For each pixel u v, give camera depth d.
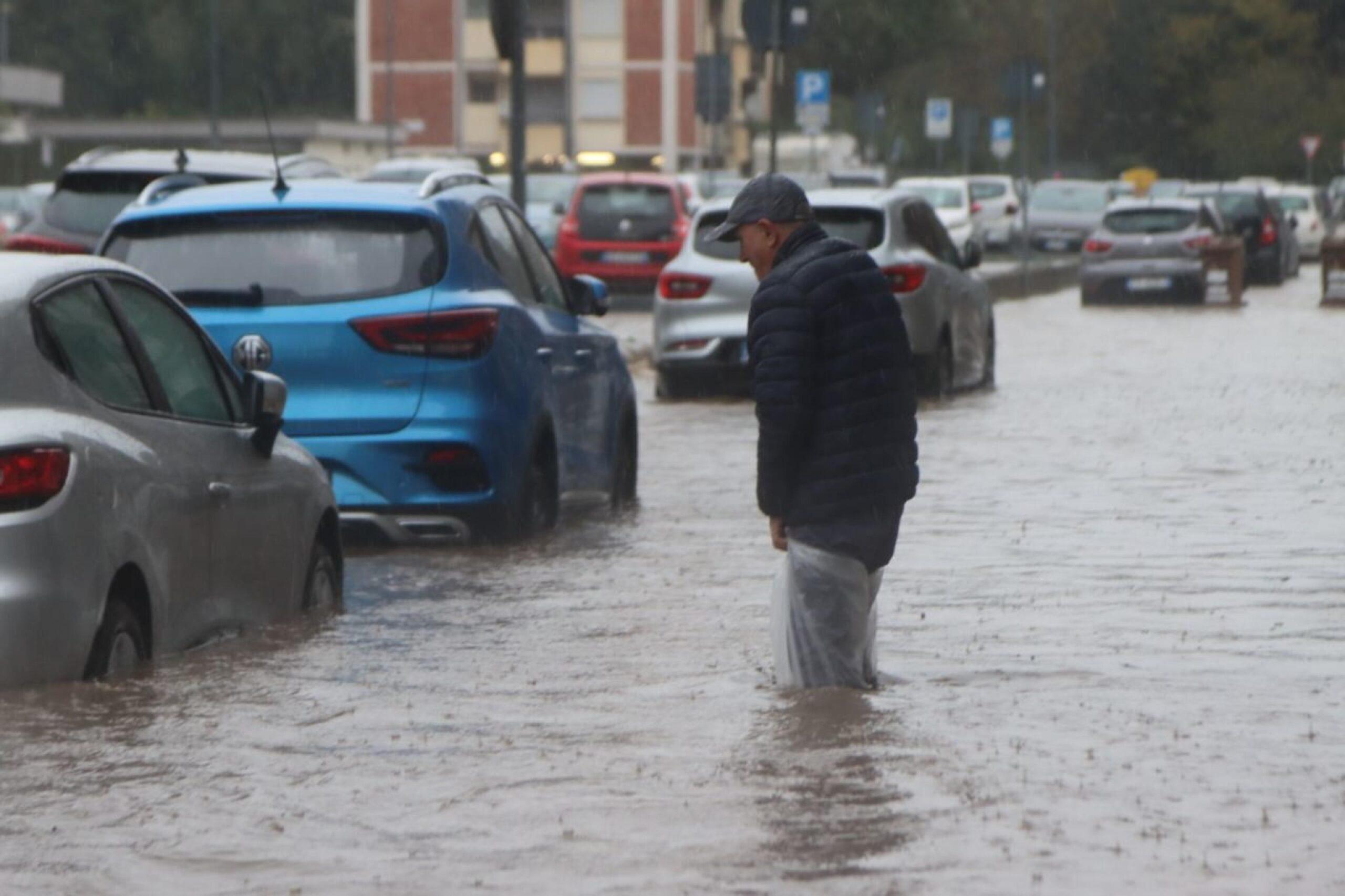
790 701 17.89
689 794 14.95
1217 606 22.62
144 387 19.73
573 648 20.59
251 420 21.53
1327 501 31.41
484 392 27.22
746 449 40.28
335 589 23.66
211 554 20.19
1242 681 18.64
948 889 12.81
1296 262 123.94
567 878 13.11
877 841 13.77
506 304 28.08
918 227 52.25
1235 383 53.31
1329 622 21.64
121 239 27.75
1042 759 15.82
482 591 24.25
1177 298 93.50
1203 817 14.28
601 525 30.14
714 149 101.81
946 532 28.56
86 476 17.77
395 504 27.03
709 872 13.18
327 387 27.02
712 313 50.94
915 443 18.55
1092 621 21.73
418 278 27.33
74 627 17.52
